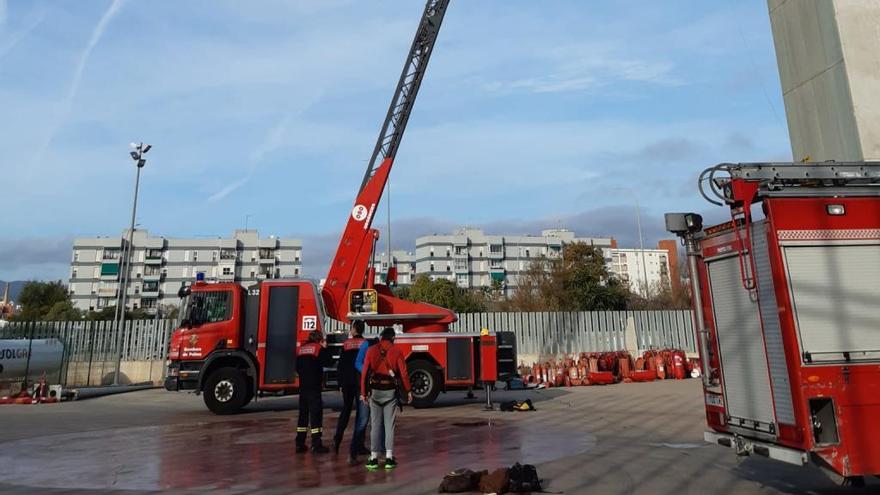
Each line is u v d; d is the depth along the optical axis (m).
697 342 7.41
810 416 5.59
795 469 7.99
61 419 14.62
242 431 12.31
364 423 8.93
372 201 16.83
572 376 24.17
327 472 8.13
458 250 119.38
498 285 74.81
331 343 15.34
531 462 8.59
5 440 11.21
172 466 8.63
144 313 73.81
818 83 13.24
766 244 6.12
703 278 7.32
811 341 5.75
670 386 22.48
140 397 21.67
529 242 124.62
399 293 55.53
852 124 12.34
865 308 5.88
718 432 7.04
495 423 13.08
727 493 6.75
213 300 15.48
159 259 105.06
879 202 6.17
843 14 12.73
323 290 16.34
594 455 9.12
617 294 40.47
